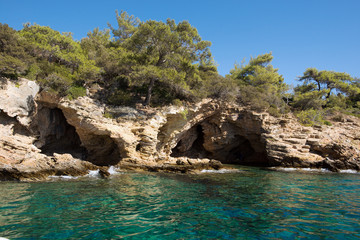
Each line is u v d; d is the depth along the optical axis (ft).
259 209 31.01
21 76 60.70
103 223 24.29
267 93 114.83
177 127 84.43
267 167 87.56
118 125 70.03
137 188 41.81
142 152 71.46
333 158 87.35
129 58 81.10
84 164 59.47
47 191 37.40
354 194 41.45
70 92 66.95
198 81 87.45
